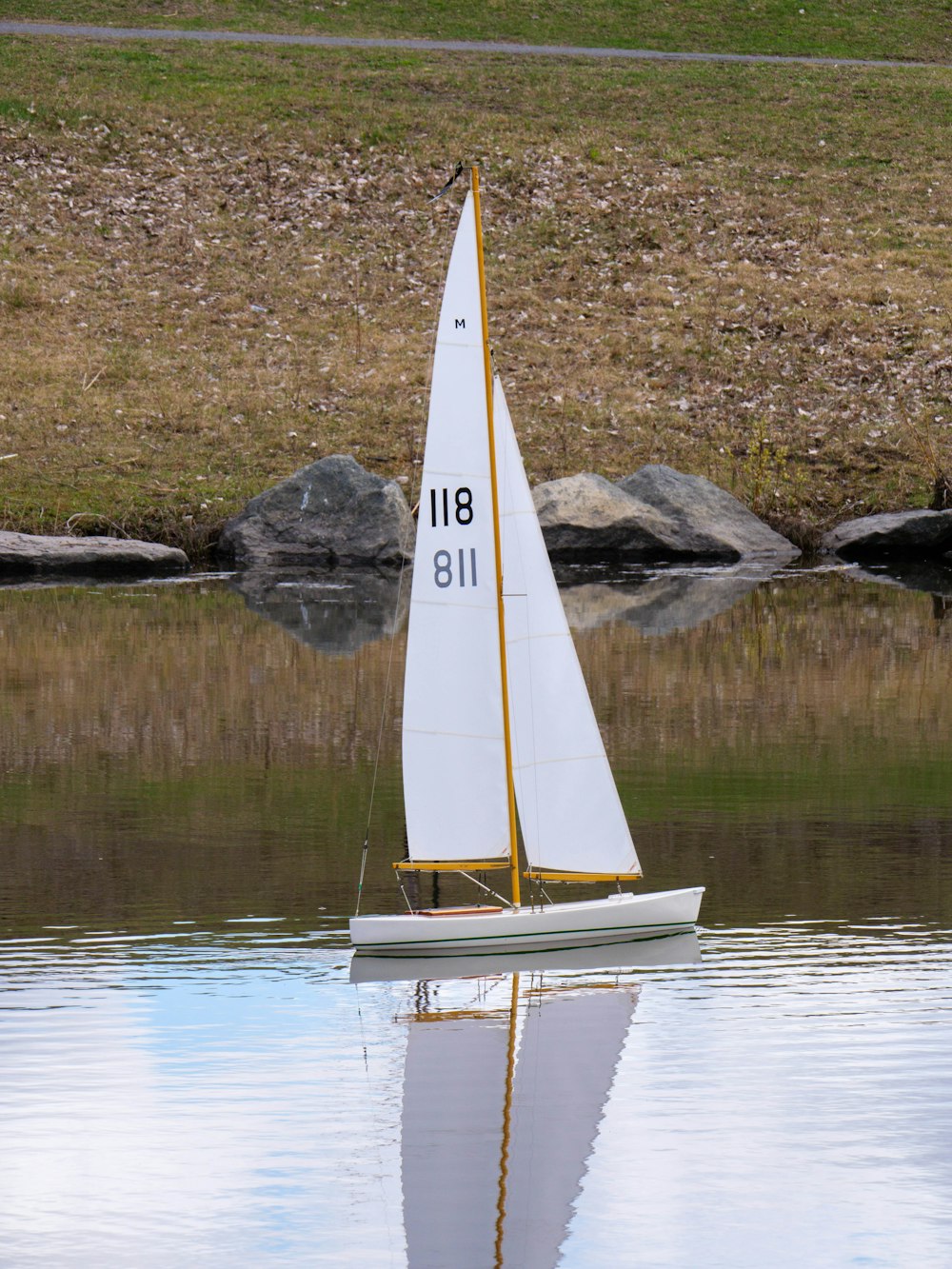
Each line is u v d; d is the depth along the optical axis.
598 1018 25.73
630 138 126.19
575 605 69.88
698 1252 18.72
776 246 114.06
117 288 106.75
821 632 62.84
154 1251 18.84
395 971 27.88
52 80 125.75
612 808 29.39
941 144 128.38
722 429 95.62
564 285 109.62
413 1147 21.27
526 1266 18.44
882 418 96.44
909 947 28.73
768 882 32.50
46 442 90.75
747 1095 22.78
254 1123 22.00
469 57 138.62
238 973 27.69
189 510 85.88
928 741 44.75
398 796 39.31
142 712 48.97
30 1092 22.94
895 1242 18.91
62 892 31.92
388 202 117.25
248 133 122.19
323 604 70.81
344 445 92.69
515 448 29.14
